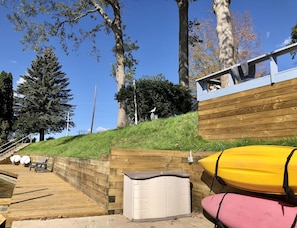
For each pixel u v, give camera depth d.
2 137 23.59
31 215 3.78
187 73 12.47
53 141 16.64
